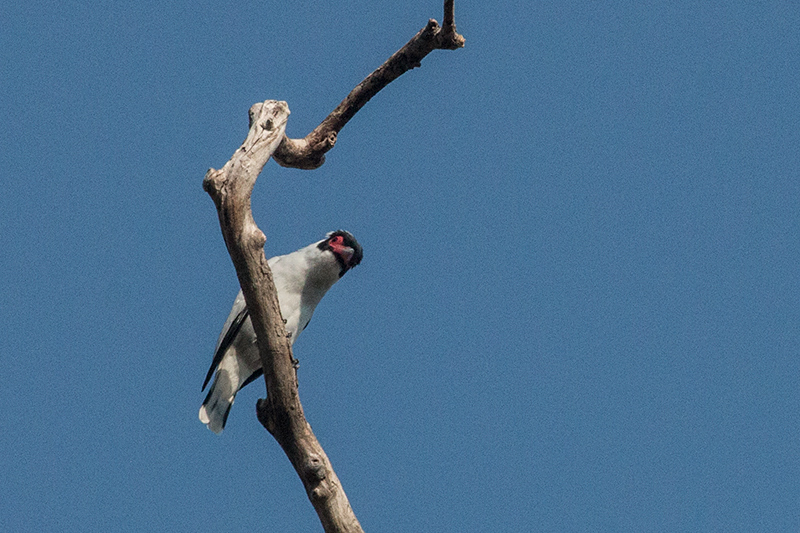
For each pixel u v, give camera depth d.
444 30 12.84
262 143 10.89
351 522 11.16
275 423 11.20
